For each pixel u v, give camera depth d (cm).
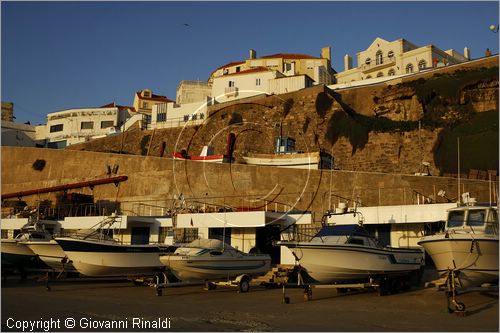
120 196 3569
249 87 6241
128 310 1334
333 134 4675
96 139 6531
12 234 2995
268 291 1869
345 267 1594
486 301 1470
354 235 1642
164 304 1469
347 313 1268
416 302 1479
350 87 5638
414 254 1772
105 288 1988
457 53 7438
